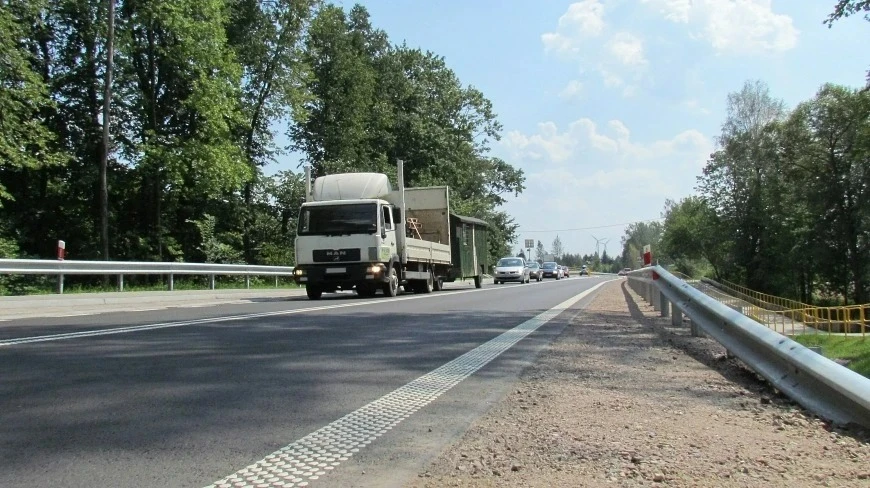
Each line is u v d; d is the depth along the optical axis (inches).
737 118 2807.6
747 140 2748.5
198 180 1298.0
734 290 2031.3
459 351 348.2
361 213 796.6
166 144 1282.0
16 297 606.5
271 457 167.3
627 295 872.3
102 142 1099.9
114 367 283.0
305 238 799.1
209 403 222.1
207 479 150.9
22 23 1060.5
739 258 2780.5
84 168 1270.9
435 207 1048.8
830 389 211.6
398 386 255.4
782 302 1590.8
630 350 363.9
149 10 1175.0
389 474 156.9
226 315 529.3
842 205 2277.3
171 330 413.4
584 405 229.6
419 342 379.6
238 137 1544.0
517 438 187.9
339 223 796.6
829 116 2279.8
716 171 2839.6
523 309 648.4
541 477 155.6
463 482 151.9
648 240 5753.0
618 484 150.9
